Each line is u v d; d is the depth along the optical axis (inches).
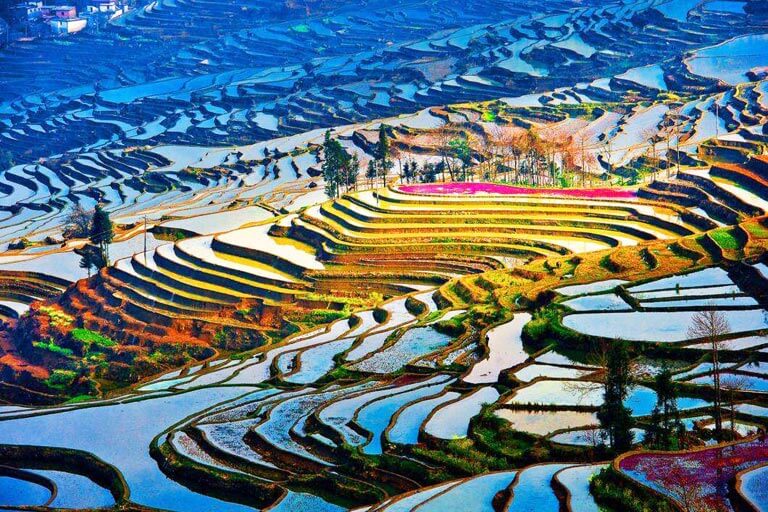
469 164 7495.1
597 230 5349.4
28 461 3181.6
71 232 6870.1
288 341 4365.2
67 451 3176.7
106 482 3029.0
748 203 5246.1
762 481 2289.6
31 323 5167.3
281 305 4992.6
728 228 4798.2
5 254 6328.7
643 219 5408.5
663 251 4643.2
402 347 3966.5
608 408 2728.8
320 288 5103.3
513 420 3019.2
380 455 2891.2
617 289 4047.7
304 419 3272.6
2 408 3678.6
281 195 7327.8
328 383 3700.8
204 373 4052.7
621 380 2768.2
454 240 5378.9
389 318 4466.0
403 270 5152.6
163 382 4010.8
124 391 3941.9
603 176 6909.5
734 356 3287.4
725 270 4200.3
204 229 6259.8
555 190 6048.2
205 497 2859.3
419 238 5447.8
